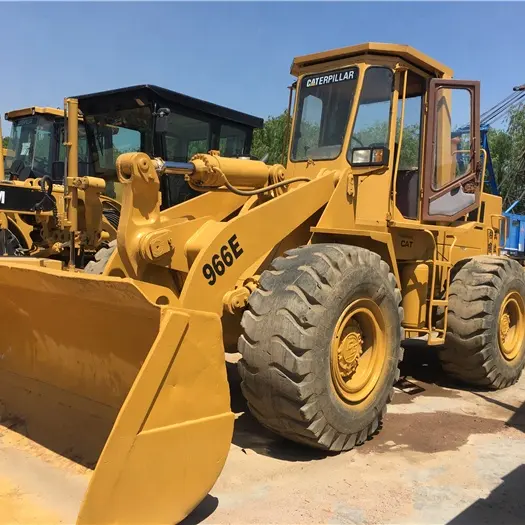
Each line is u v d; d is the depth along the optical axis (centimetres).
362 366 372
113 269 352
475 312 492
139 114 665
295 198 375
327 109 459
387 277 375
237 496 291
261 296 331
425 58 454
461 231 506
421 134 475
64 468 273
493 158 1945
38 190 734
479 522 274
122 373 281
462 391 514
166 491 234
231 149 778
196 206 410
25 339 334
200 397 247
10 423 322
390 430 397
